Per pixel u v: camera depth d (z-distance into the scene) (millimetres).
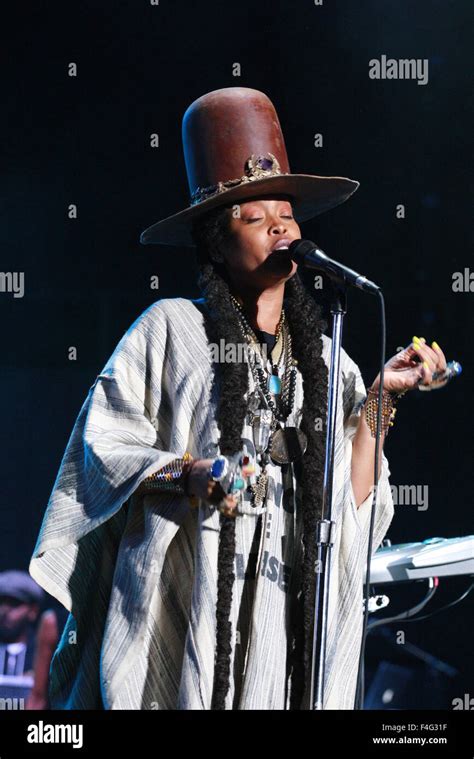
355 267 22844
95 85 22344
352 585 9133
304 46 21375
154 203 23516
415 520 23844
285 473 9117
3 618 16750
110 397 9172
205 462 8273
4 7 21344
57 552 9141
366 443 9422
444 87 21297
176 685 8758
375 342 23188
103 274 24188
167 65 22000
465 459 23656
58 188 23453
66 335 24688
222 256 9508
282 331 9562
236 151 9328
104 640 8656
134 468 8484
